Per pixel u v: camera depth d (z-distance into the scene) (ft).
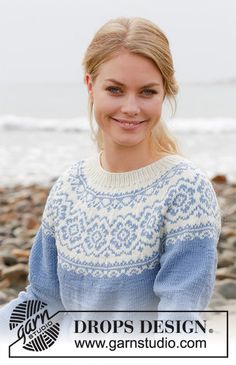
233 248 24.18
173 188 9.45
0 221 31.24
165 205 9.39
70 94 181.06
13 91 199.31
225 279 19.93
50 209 10.37
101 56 9.46
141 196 9.62
